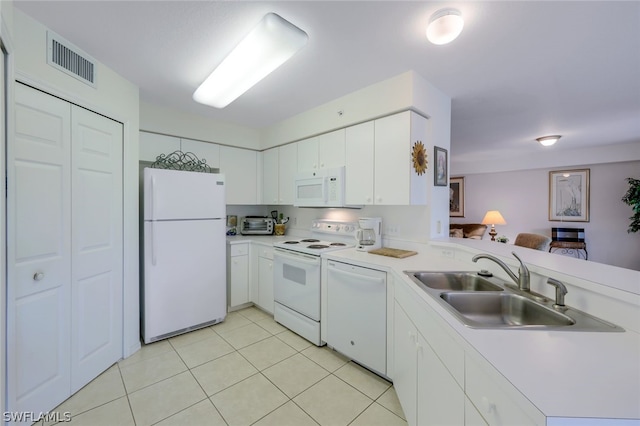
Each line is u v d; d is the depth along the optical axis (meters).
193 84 2.32
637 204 4.18
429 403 1.21
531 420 0.61
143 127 2.72
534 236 3.73
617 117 3.12
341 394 1.82
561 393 0.64
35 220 1.55
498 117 3.13
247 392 1.83
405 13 1.44
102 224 2.00
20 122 1.48
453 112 2.96
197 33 1.64
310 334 2.51
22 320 1.49
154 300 2.44
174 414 1.63
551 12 1.41
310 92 2.47
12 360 1.32
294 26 1.52
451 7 1.39
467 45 1.73
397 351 1.76
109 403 1.71
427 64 1.97
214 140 3.26
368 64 1.97
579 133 3.83
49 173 1.62
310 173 2.88
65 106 1.71
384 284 1.93
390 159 2.23
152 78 2.21
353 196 2.51
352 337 2.14
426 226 2.40
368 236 2.58
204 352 2.33
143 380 1.94
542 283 1.38
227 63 1.87
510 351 0.84
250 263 3.37
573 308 1.19
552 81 2.22
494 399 0.76
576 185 5.11
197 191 2.70
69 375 1.75
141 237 2.57
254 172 3.68
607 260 4.82
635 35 1.60
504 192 5.96
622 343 0.89
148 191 2.42
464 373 0.93
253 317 3.11
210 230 2.81
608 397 0.63
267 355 2.30
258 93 2.50
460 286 1.76
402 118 2.15
